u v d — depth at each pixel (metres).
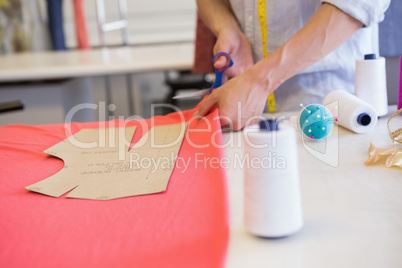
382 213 0.58
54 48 4.85
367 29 1.17
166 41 5.80
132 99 2.80
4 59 3.21
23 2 4.86
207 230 0.54
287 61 0.96
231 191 0.67
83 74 2.23
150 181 0.71
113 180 0.73
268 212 0.51
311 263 0.48
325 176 0.71
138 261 0.49
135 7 5.96
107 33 5.89
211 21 1.25
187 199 0.63
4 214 0.63
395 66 1.23
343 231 0.54
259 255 0.50
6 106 1.42
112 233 0.55
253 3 1.21
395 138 0.85
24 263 0.50
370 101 0.99
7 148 0.94
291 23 1.20
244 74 0.98
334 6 0.96
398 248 0.49
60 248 0.53
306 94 1.20
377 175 0.70
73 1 4.68
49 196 0.69
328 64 1.16
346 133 0.92
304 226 0.56
